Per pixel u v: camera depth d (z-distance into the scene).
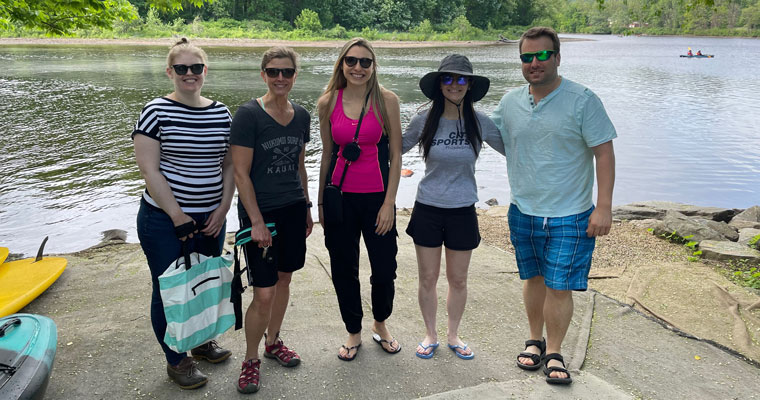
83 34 52.69
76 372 3.01
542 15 90.38
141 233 2.73
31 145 11.66
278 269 2.96
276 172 2.78
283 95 2.71
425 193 3.08
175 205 2.63
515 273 4.80
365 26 69.94
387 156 2.99
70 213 7.62
